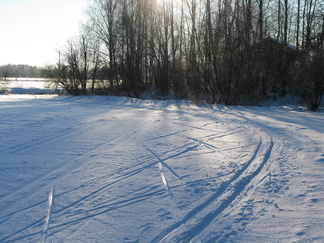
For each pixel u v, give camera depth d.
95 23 31.17
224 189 4.92
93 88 31.09
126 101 23.70
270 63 24.14
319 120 13.02
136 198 4.61
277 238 3.40
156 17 30.14
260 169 5.93
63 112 15.91
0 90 37.56
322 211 4.04
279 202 4.37
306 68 18.55
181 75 28.61
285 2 26.06
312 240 3.34
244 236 3.46
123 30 30.78
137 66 31.42
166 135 9.55
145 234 3.55
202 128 10.91
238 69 21.72
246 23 22.06
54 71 31.56
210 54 21.88
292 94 22.53
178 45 32.19
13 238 3.49
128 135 9.53
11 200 4.56
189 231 3.59
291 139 8.59
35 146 7.96
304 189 4.81
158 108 19.00
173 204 4.38
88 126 11.22
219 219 3.90
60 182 5.31
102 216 4.03
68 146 7.98
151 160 6.66
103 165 6.30
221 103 22.31
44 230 3.67
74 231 3.64
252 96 21.97
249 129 10.59
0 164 6.34
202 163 6.41
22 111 16.12
